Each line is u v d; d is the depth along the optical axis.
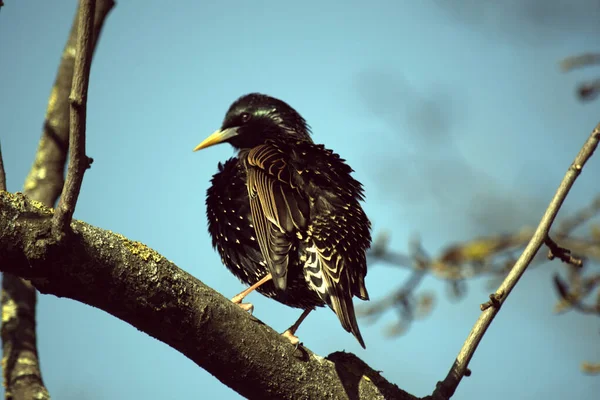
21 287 8.73
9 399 7.96
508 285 7.42
